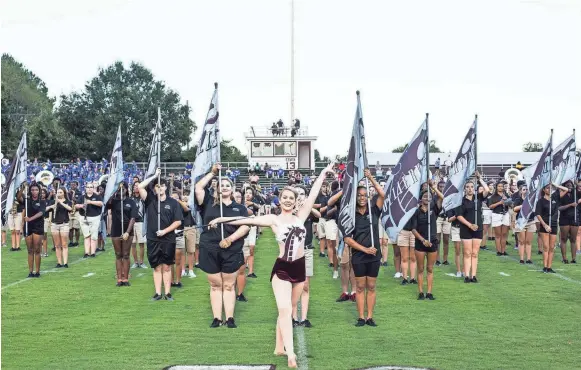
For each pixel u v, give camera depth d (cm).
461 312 1170
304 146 5856
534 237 2828
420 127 1306
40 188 1691
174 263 1463
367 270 1051
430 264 1305
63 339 976
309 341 954
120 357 871
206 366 826
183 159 7844
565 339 965
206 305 1246
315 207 1178
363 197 1042
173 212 1304
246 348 915
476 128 1587
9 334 1012
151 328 1046
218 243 1037
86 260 2009
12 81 9231
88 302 1287
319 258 2088
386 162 6000
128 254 1498
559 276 1625
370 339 965
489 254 2131
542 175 1723
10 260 1991
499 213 2075
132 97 7556
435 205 1309
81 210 2105
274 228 854
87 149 7369
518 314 1152
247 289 1438
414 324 1070
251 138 5803
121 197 1488
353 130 1053
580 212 1953
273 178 5234
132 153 7394
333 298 1327
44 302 1289
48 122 7450
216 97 1208
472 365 823
